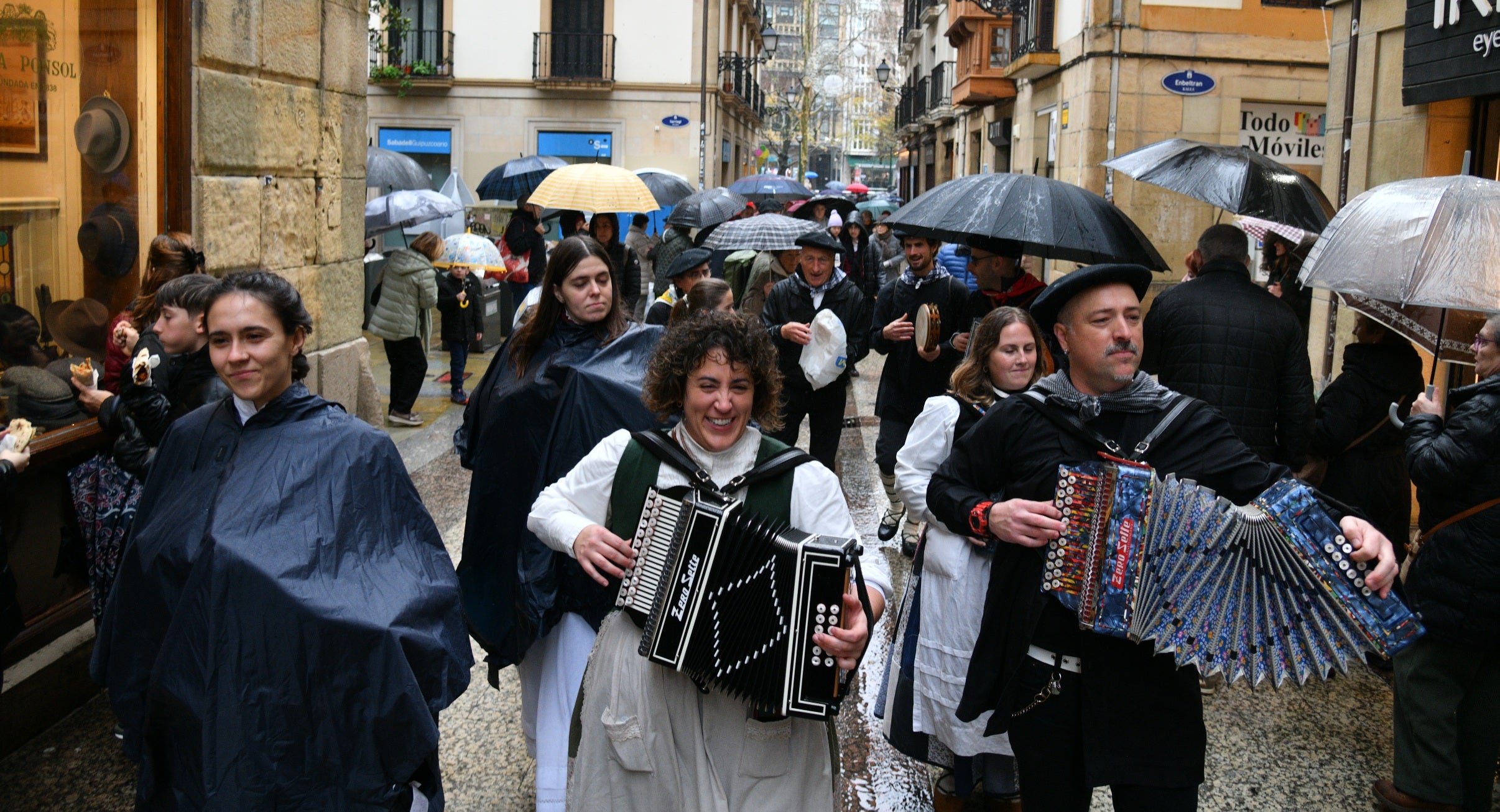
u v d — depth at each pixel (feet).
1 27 14.21
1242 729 14.55
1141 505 7.89
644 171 53.52
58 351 15.24
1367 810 12.58
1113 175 49.80
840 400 20.88
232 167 19.22
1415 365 15.94
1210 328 15.29
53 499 14.48
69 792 12.41
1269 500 7.77
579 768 8.34
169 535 8.60
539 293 13.01
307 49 21.91
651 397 8.51
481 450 11.80
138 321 14.32
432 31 91.20
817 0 173.88
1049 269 59.06
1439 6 21.91
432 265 31.45
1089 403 8.63
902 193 150.41
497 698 15.11
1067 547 8.11
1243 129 50.39
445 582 9.09
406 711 8.35
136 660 8.73
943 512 9.15
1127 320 8.52
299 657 8.21
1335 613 7.62
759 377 8.36
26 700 13.50
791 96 212.64
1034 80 63.77
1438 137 22.93
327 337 23.48
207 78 18.20
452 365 35.68
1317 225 17.16
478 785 12.75
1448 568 11.59
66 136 15.47
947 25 103.09
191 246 14.89
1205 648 7.80
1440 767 12.07
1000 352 11.72
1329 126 27.07
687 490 7.91
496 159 92.99
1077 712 8.71
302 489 8.64
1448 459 11.39
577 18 90.84
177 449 9.10
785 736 8.12
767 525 7.54
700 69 92.07
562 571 10.62
